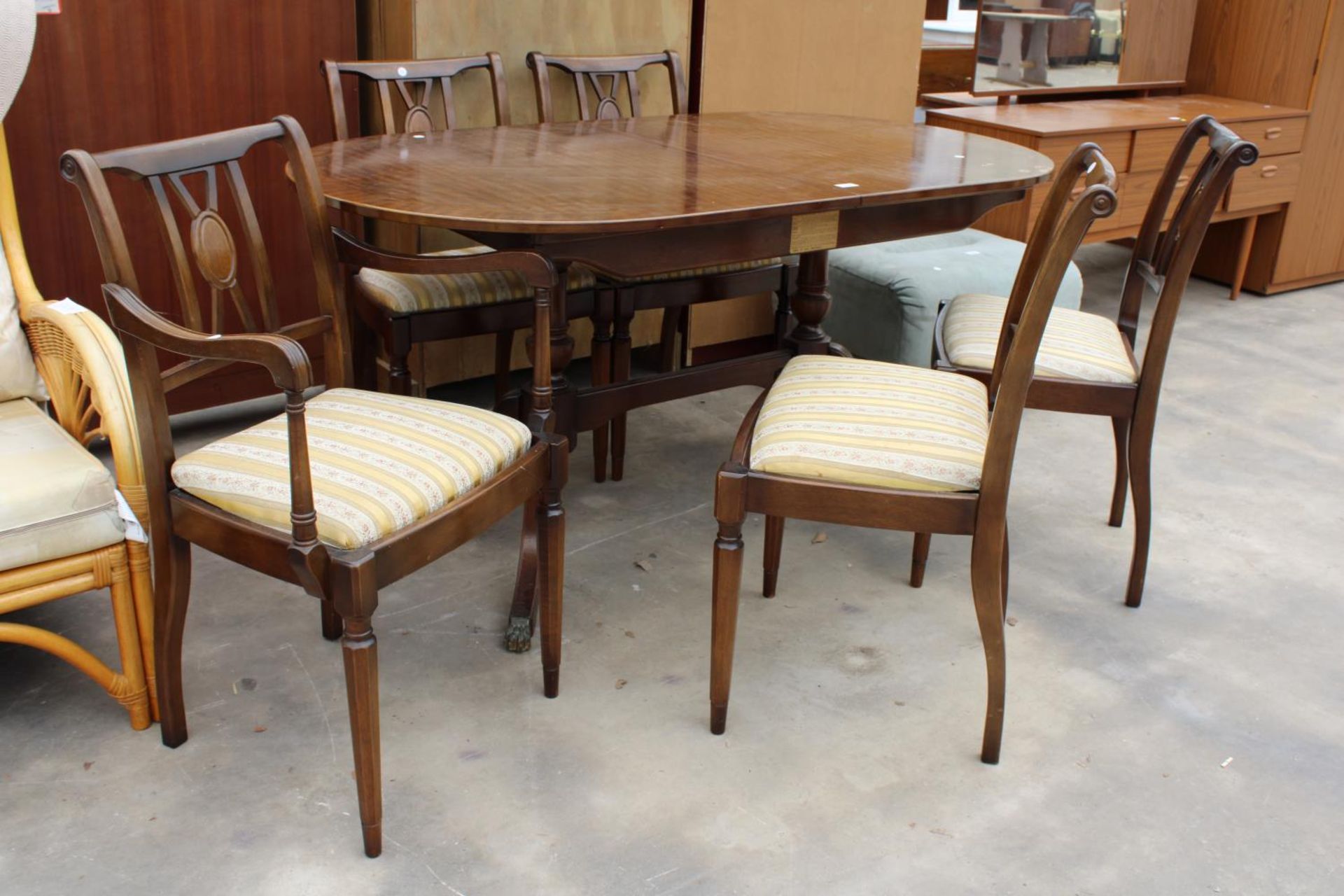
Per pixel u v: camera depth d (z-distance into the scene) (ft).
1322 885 5.13
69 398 6.03
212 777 5.52
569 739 5.88
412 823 5.26
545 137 8.11
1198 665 6.75
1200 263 14.90
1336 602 7.50
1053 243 4.82
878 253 10.30
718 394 10.66
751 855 5.16
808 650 6.73
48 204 8.08
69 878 4.89
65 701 6.05
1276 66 13.57
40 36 7.72
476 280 7.80
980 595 5.50
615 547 7.83
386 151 7.39
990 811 5.51
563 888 4.93
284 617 6.86
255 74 8.61
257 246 5.63
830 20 10.66
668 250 6.28
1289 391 11.19
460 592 7.21
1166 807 5.58
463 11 8.86
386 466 5.07
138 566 5.52
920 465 5.38
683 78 9.63
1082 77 13.32
